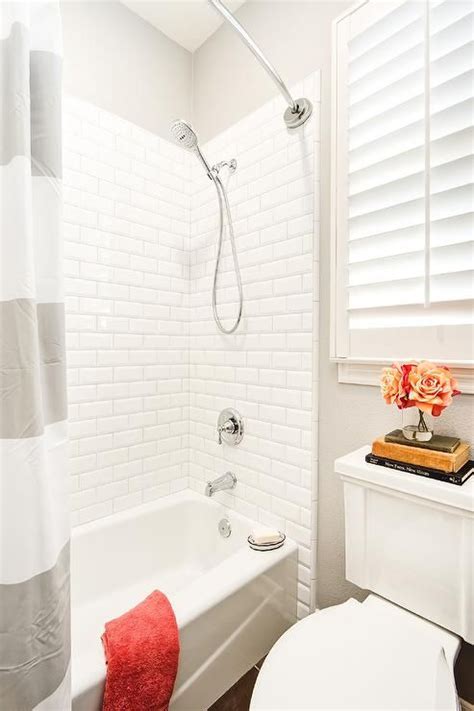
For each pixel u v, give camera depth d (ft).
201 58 6.01
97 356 5.00
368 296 3.69
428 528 2.79
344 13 3.86
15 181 2.31
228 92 5.47
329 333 4.11
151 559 5.36
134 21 5.42
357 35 3.73
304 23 4.40
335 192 3.96
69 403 4.75
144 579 5.25
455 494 2.58
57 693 2.37
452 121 3.10
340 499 4.07
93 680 2.58
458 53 3.05
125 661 2.66
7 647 2.22
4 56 2.35
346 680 2.31
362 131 3.72
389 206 3.48
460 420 3.16
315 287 4.23
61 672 2.41
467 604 2.59
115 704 2.59
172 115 5.88
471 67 3.01
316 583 4.27
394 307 3.50
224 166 5.41
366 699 2.18
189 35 5.87
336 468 3.29
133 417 5.42
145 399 5.57
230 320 5.37
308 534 4.29
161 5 5.31
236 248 5.25
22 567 2.26
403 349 3.43
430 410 2.85
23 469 2.29
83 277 4.83
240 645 3.62
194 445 6.07
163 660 2.78
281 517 4.61
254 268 4.98
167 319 5.83
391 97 3.50
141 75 5.48
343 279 3.90
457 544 2.64
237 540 5.03
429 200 3.20
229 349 5.40
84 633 4.33
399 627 2.72
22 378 2.30
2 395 2.26
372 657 2.46
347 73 3.84
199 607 3.19
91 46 4.92
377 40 3.60
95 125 4.94
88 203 4.87
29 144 2.39
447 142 3.11
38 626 2.33
